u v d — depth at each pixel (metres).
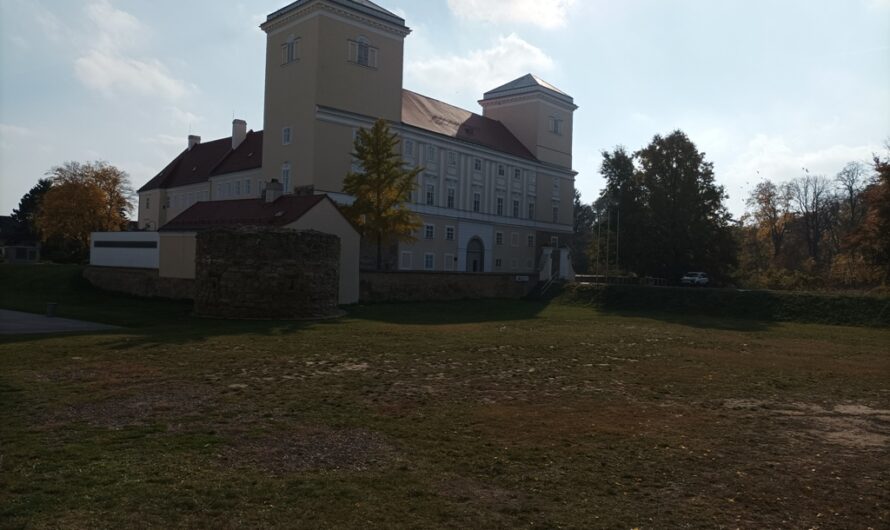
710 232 67.00
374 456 9.66
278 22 58.44
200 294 33.84
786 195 92.00
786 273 64.44
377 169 48.31
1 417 11.27
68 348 19.55
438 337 26.17
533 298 59.28
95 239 54.38
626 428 11.86
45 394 13.15
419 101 71.75
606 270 70.44
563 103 85.19
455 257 69.12
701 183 68.94
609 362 20.75
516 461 9.62
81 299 44.00
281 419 11.75
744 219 94.12
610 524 7.32
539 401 14.15
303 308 33.47
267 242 32.62
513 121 83.44
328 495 7.93
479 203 72.25
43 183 108.69
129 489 7.88
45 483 8.01
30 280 52.00
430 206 65.75
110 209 87.50
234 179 69.69
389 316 37.16
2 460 8.87
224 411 12.22
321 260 34.56
